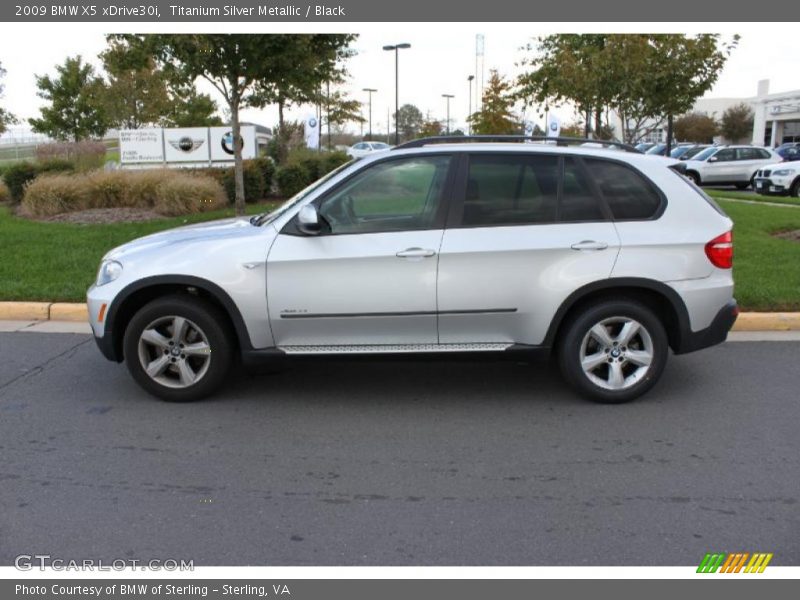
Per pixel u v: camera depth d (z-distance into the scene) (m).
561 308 4.96
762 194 20.44
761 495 3.86
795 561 3.27
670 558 3.30
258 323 4.98
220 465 4.27
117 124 30.09
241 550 3.38
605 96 12.59
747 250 9.76
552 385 5.65
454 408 5.18
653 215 5.02
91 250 10.04
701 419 4.94
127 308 5.23
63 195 14.02
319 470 4.20
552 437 4.65
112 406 5.22
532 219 4.98
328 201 5.03
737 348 6.59
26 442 4.59
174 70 12.13
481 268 4.89
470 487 3.98
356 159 5.16
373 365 6.18
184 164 20.98
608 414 5.04
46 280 8.41
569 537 3.46
